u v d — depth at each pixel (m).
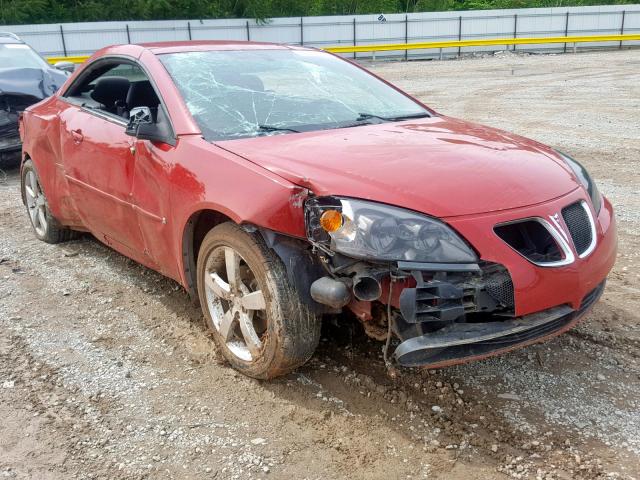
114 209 4.11
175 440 2.88
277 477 2.63
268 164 3.07
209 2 34.47
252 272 3.11
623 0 41.94
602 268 3.10
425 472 2.63
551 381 3.27
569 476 2.57
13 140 8.15
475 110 13.05
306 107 3.91
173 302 4.31
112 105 4.57
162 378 3.38
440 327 2.74
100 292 4.51
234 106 3.76
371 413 3.03
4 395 3.25
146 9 32.12
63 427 2.98
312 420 2.99
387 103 4.28
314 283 2.84
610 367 3.39
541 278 2.79
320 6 40.53
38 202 5.46
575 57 25.91
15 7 30.19
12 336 3.88
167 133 3.60
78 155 4.43
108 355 3.63
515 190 2.95
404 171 2.97
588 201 3.21
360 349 3.59
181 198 3.36
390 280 2.73
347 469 2.66
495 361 3.47
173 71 3.90
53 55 26.97
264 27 29.11
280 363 3.07
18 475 2.66
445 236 2.68
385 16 29.23
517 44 28.64
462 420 2.96
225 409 3.10
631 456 2.68
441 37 29.52
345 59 4.81
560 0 42.81
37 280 4.76
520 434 2.84
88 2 32.50
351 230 2.69
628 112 12.25
